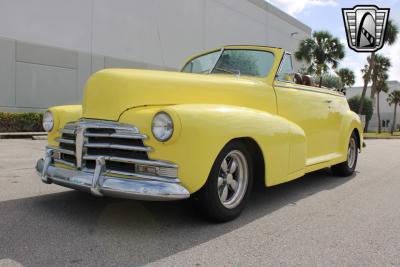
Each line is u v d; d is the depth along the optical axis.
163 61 22.73
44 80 17.25
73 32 18.17
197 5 25.23
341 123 6.73
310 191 5.80
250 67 5.25
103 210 4.34
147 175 3.52
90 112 3.91
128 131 3.61
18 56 16.38
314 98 5.82
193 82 4.24
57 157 4.22
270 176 4.42
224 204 4.02
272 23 33.59
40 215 4.14
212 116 3.70
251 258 3.19
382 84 50.25
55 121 4.28
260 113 4.39
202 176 3.59
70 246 3.31
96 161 3.67
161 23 22.53
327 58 31.33
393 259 3.25
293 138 4.78
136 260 3.07
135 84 3.86
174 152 3.47
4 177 6.23
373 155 11.52
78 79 18.45
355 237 3.77
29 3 16.56
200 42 25.62
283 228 3.98
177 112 3.45
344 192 5.78
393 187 6.24
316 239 3.68
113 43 19.88
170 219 4.08
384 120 66.44
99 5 19.14
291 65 5.42
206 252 3.28
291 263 3.12
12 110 16.34
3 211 4.27
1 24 15.80
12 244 3.34
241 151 4.09
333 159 6.35
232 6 28.61
